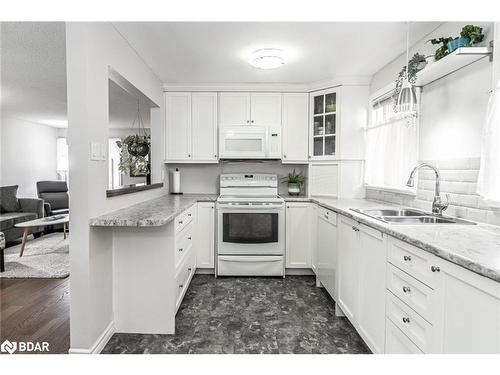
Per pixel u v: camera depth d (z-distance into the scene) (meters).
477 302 1.00
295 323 2.32
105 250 2.03
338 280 2.41
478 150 1.76
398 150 2.59
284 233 3.38
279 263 3.35
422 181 2.32
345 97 3.31
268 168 4.02
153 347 1.98
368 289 1.85
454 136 1.97
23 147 6.09
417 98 2.35
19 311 2.47
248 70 3.10
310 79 3.41
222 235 3.31
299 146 3.60
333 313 2.49
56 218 4.40
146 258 2.15
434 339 1.22
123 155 3.95
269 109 3.59
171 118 3.60
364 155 3.33
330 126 3.46
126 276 2.16
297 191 3.80
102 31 1.95
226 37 2.32
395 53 2.65
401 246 1.47
